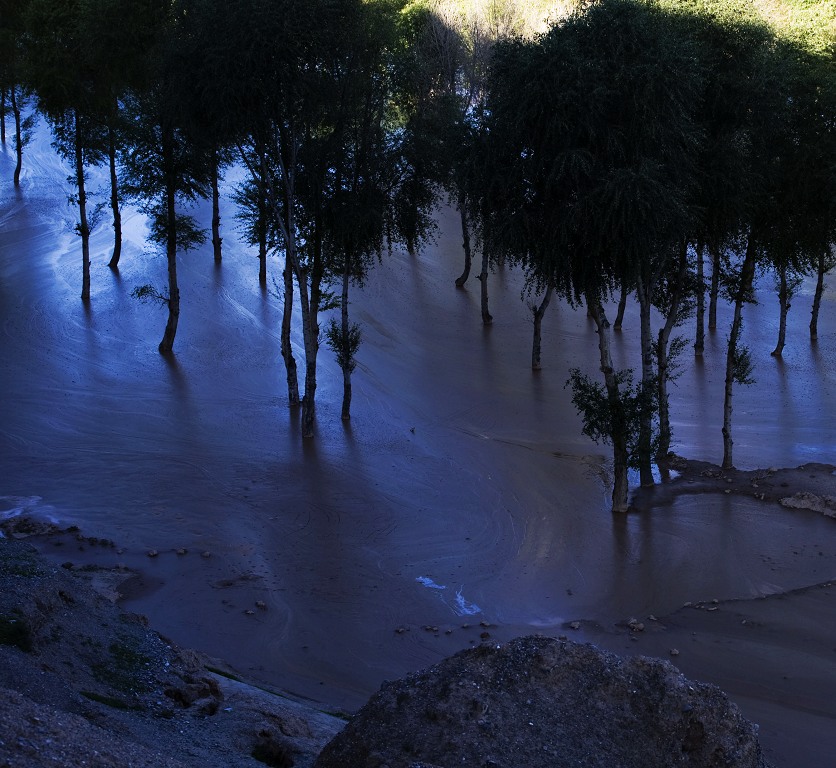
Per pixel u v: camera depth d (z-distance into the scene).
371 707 8.94
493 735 8.41
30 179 66.12
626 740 8.63
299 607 19.06
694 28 26.09
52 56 39.66
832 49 29.47
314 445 29.20
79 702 10.32
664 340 28.33
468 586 20.31
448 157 26.95
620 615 19.05
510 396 35.19
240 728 11.09
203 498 24.80
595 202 23.11
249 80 27.42
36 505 24.03
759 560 21.38
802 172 26.20
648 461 26.34
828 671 16.59
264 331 40.66
